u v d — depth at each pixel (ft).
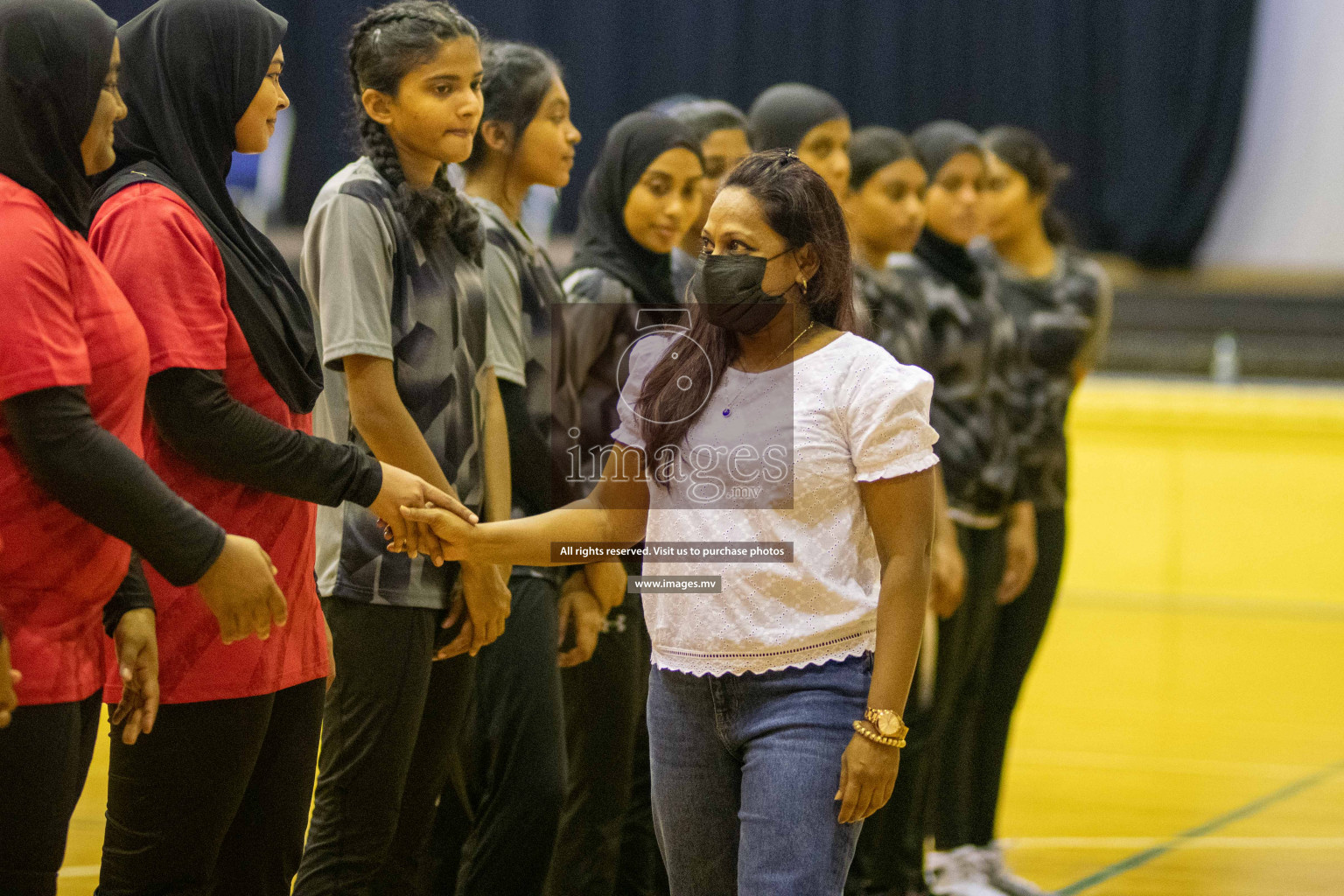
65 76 11.82
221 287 13.52
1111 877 25.03
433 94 15.74
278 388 14.01
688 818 13.66
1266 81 62.90
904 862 22.53
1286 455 54.95
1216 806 29.68
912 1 64.18
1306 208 62.80
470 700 17.54
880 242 23.32
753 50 65.16
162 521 12.03
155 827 13.60
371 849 15.80
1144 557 56.29
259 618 12.82
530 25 64.54
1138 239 63.05
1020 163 27.25
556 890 19.12
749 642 13.21
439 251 16.20
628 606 19.26
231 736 13.61
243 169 60.75
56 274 11.73
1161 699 40.14
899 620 12.96
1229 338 60.90
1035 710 38.65
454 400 16.11
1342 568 54.49
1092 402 56.54
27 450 11.57
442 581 15.98
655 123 19.92
